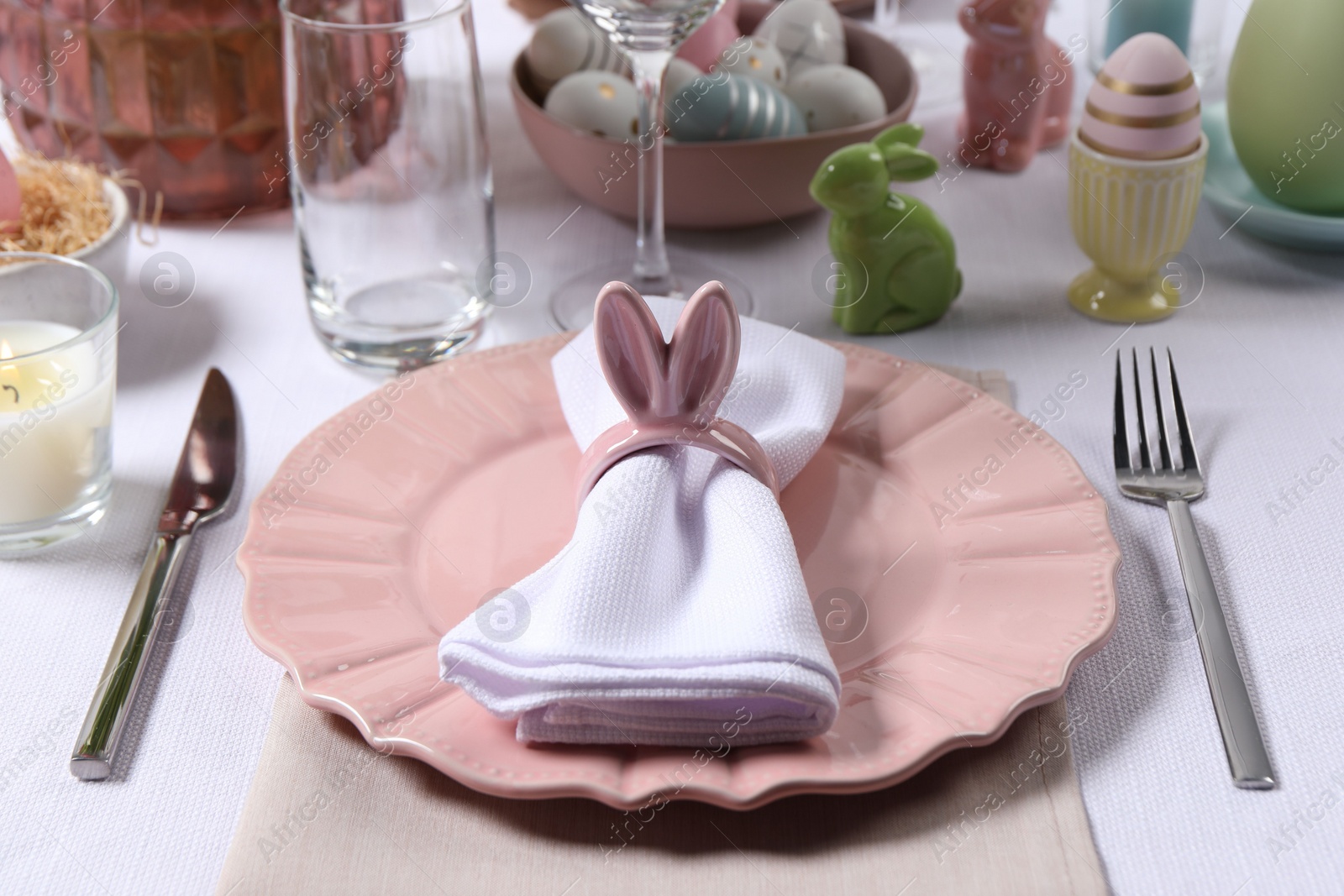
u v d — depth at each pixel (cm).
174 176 93
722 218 91
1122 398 80
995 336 86
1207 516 75
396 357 84
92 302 77
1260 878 64
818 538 73
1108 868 64
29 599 73
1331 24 85
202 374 84
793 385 76
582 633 65
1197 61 103
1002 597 70
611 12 81
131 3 88
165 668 70
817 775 64
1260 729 68
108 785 67
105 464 76
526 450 77
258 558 71
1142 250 85
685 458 71
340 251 84
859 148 83
